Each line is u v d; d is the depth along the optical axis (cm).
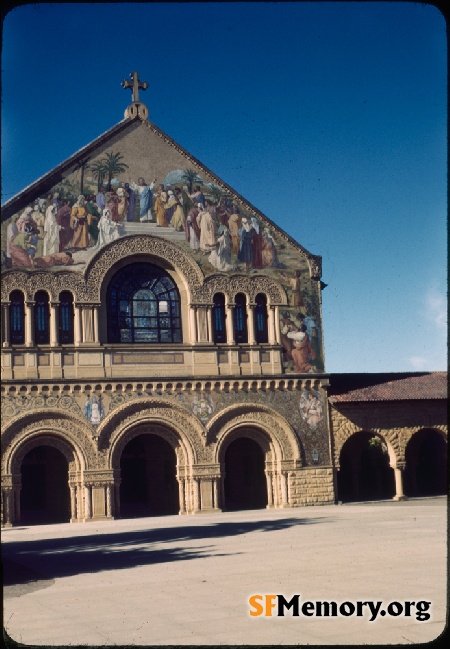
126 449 6081
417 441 6688
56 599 2127
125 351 5450
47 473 5947
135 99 5744
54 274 5369
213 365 5616
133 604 2006
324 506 5666
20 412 5200
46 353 5297
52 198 5441
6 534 4547
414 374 6406
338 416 5888
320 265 5972
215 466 5528
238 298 5784
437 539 3192
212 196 5812
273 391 5728
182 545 3456
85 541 3878
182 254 5669
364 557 2711
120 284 5569
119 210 5575
